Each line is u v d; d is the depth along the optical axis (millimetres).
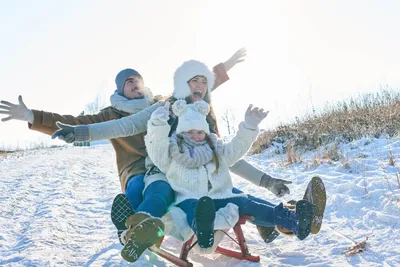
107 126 4527
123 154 5039
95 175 11617
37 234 5895
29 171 12523
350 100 12805
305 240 4988
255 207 4180
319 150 9547
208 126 4508
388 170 6992
